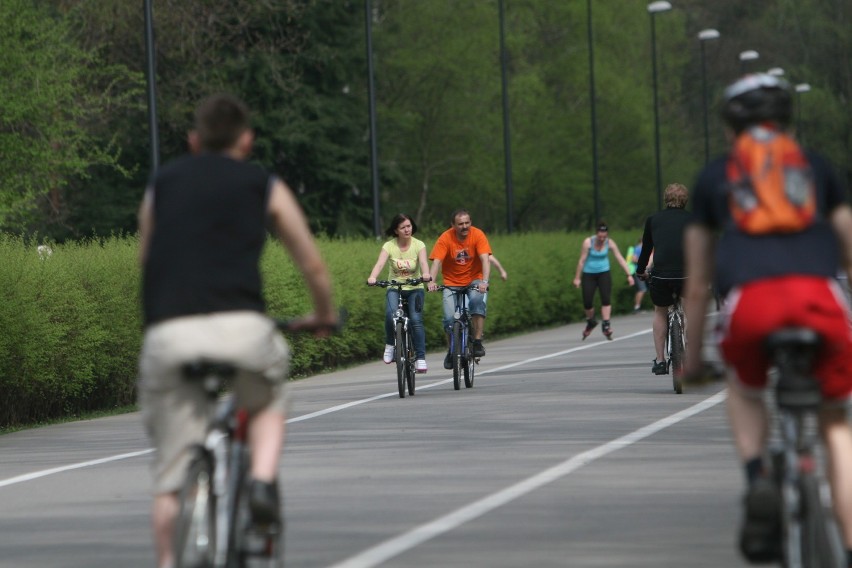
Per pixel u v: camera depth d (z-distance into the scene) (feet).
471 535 92.79
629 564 82.79
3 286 189.06
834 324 63.10
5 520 105.29
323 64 609.83
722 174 66.08
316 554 87.35
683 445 136.98
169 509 68.33
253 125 583.58
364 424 166.50
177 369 66.23
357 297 299.17
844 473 65.98
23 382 193.36
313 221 606.14
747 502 62.28
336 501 108.06
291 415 181.98
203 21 581.94
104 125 554.05
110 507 110.11
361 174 618.44
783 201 64.59
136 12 546.67
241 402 69.41
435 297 347.56
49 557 89.76
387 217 638.53
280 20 599.98
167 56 568.41
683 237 189.88
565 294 463.01
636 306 501.56
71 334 204.74
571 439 143.84
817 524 61.00
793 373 62.13
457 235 216.54
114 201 572.51
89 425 189.16
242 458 68.95
